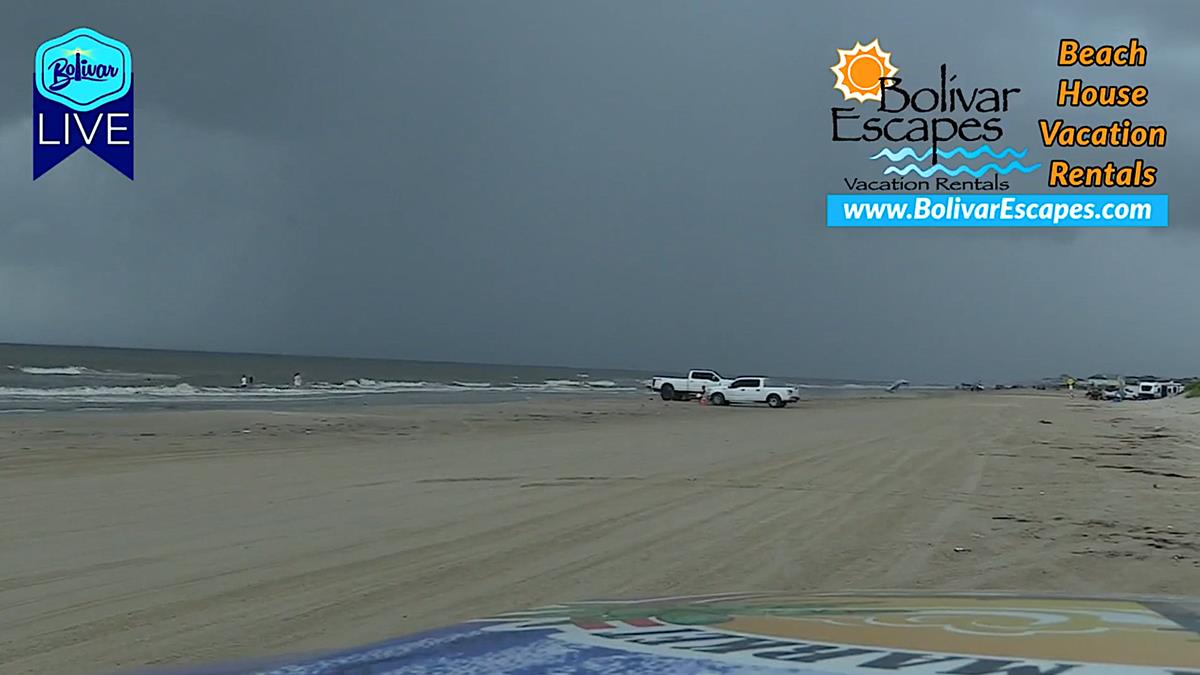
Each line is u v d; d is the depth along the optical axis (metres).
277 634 5.99
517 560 8.42
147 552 8.69
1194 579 7.78
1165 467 17.73
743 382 47.59
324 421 27.70
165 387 51.28
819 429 28.28
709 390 47.81
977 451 20.78
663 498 12.51
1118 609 2.85
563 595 7.06
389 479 14.34
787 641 2.28
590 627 2.60
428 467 16.11
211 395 45.12
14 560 8.28
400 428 25.94
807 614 2.82
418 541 9.34
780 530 10.05
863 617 2.70
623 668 2.02
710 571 7.98
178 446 19.20
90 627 6.16
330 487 13.38
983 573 7.97
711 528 10.17
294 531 9.86
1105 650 2.14
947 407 51.53
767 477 15.02
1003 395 95.00
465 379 100.69
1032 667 1.96
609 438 23.47
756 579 7.66
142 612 6.54
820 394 85.25
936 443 23.02
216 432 22.94
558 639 2.38
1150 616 2.67
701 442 22.41
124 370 75.38
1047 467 17.34
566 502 12.09
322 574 7.80
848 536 9.71
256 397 44.28
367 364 175.75
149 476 14.29
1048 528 10.36
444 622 6.26
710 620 2.70
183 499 12.05
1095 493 13.44
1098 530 10.26
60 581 7.50
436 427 26.73
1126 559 8.63
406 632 6.01
